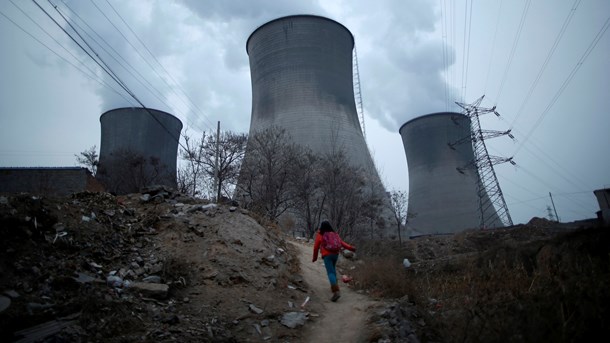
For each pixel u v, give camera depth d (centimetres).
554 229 2602
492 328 441
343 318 623
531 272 873
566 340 412
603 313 445
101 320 459
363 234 2891
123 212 807
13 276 493
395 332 538
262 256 775
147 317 502
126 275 596
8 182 2030
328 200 2811
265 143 2988
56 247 592
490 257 1102
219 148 2711
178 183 2733
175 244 732
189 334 484
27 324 423
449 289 849
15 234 562
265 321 566
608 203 2928
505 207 3856
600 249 788
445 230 4975
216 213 892
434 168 5353
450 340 484
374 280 801
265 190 2603
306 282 779
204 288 619
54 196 768
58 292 491
